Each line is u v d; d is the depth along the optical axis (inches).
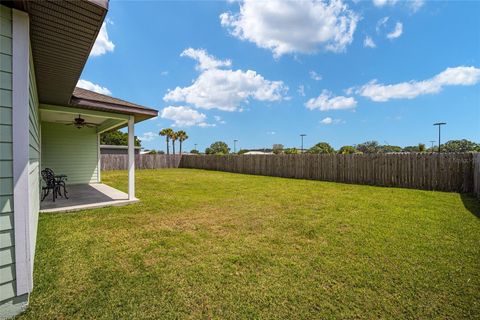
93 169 368.5
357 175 369.7
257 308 73.8
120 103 213.6
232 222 163.2
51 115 259.3
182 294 80.5
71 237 132.3
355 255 110.1
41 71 124.3
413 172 311.4
